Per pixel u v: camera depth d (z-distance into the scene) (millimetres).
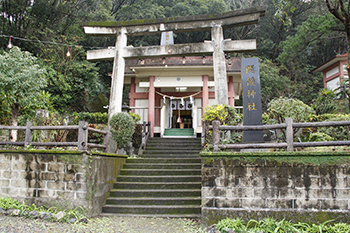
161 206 6258
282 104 6539
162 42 9508
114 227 5254
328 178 5043
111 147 8578
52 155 6094
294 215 4992
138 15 21781
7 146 6773
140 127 10945
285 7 9727
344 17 9398
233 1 28719
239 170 5234
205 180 5262
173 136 12773
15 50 8453
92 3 22156
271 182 5148
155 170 7613
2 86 7637
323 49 26453
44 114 8273
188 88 13883
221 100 8422
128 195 6727
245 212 5094
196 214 6094
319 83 24438
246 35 27531
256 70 6664
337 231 4582
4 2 16094
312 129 7965
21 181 6199
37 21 17438
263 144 5344
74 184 5867
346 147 6312
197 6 26312
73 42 17531
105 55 9625
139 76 13438
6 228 4859
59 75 15336
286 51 18203
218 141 5461
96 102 18328
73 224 5258
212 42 8898
